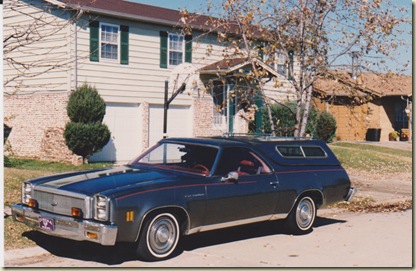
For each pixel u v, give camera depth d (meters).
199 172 8.66
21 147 23.05
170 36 24.62
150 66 23.88
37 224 7.88
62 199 7.66
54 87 21.78
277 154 9.77
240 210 8.84
